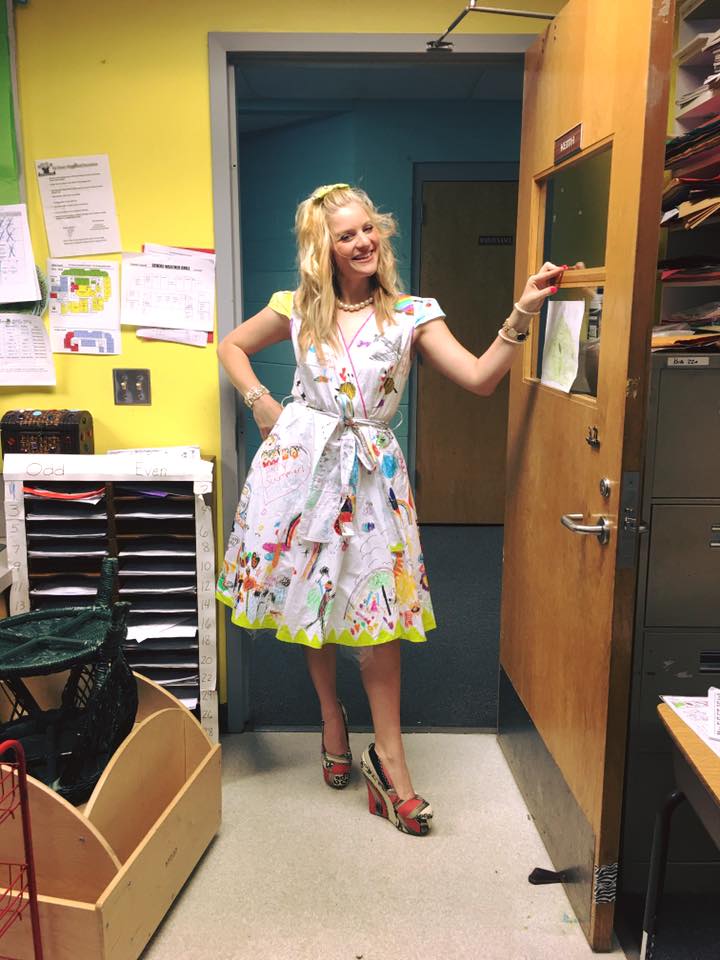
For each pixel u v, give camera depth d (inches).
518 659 91.1
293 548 80.1
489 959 67.0
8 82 86.8
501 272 183.5
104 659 68.3
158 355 93.6
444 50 88.3
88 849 61.1
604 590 63.7
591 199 75.5
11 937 60.6
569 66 71.2
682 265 75.5
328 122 177.0
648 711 70.3
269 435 84.1
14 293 90.7
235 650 100.5
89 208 90.4
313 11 87.3
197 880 76.2
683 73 82.0
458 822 85.6
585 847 69.1
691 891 74.4
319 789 91.4
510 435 93.0
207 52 87.8
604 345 63.7
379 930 70.1
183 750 76.4
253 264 199.0
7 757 71.6
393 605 79.6
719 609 68.4
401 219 179.2
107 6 86.6
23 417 87.6
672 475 65.9
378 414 80.0
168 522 88.0
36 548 86.9
